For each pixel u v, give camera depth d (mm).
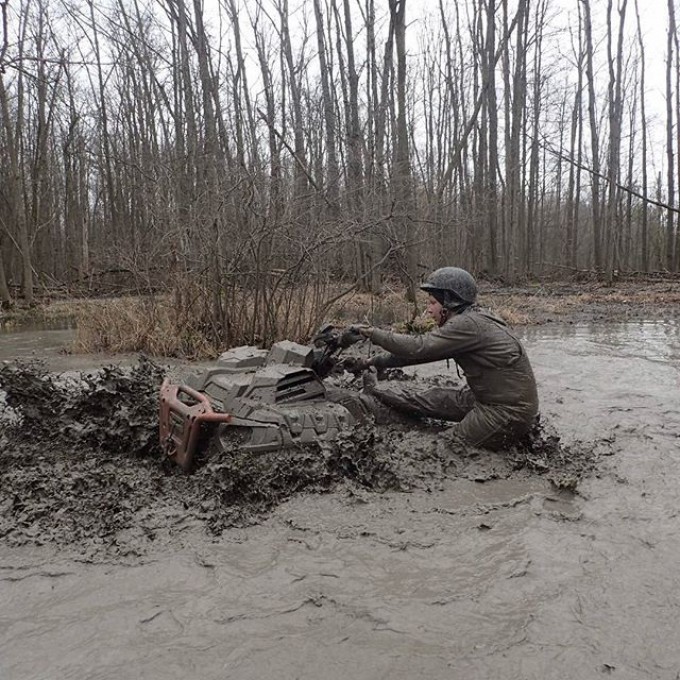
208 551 3639
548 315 17984
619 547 3699
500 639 2842
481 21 28781
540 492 4523
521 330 14523
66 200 35438
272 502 4207
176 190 12047
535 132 33000
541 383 8305
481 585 3287
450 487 4582
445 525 3975
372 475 4527
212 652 2756
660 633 2883
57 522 3912
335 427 4867
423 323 13781
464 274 5348
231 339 10938
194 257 11180
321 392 5199
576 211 35812
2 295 21781
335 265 12266
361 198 13008
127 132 34312
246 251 10719
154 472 4691
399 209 15258
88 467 4766
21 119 27031
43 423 5648
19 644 2822
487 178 32438
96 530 3830
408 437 5402
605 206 39250
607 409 6879
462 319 5133
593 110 29547
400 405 5676
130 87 37219
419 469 4797
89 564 3500
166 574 3395
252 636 2867
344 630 2912
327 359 5496
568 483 4500
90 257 31500
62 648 2791
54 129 34438
